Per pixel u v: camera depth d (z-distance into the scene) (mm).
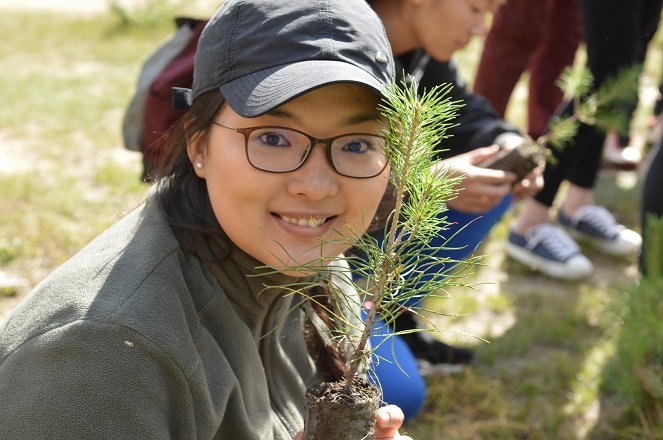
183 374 1379
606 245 4348
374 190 1423
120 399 1325
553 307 3791
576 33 4477
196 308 1484
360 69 1378
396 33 2650
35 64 7652
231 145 1399
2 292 3627
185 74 2689
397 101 1253
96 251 1472
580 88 2791
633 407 2803
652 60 7543
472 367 3303
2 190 4566
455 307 3709
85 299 1375
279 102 1312
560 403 3088
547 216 4152
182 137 1514
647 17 3840
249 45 1391
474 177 2494
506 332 3561
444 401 3062
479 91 4539
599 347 3418
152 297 1390
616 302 2834
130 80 7180
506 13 4312
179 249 1477
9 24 9281
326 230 1437
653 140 5684
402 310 1361
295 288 1597
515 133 2912
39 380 1340
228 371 1479
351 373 1321
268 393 1688
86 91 6766
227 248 1500
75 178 4867
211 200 1456
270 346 1688
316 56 1376
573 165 4000
